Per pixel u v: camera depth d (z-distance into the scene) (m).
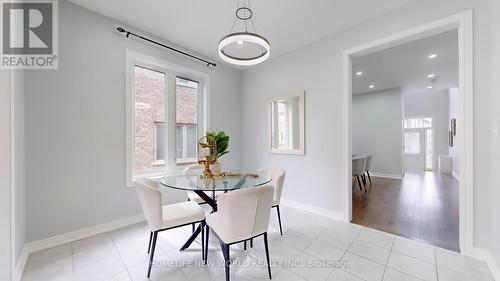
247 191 1.52
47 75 2.09
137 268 1.78
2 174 1.44
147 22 2.63
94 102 2.40
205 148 2.32
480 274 1.66
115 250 2.06
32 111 2.00
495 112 1.69
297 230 2.52
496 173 1.67
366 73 4.62
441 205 3.47
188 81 3.55
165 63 3.08
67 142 2.21
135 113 2.87
